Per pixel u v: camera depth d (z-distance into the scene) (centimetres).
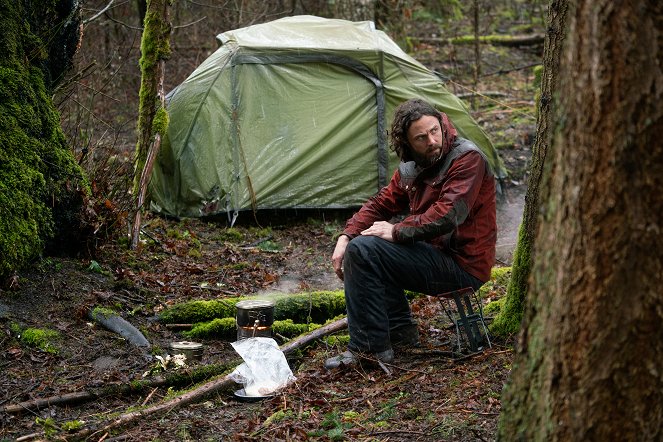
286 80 847
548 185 224
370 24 936
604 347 207
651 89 200
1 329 458
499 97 1294
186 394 404
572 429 212
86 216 568
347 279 434
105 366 444
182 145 830
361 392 405
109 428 365
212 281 618
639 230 202
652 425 206
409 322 467
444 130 427
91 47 1144
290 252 739
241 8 1289
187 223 801
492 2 1762
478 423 356
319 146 838
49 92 600
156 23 658
